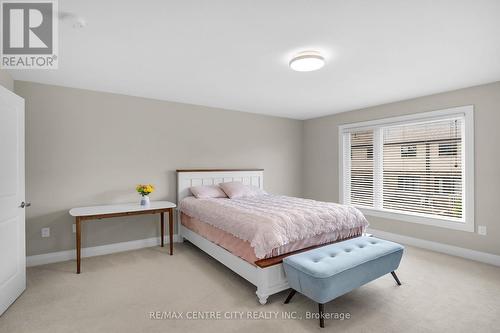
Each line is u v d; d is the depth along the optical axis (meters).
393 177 4.29
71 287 2.62
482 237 3.34
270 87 3.49
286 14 1.82
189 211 3.75
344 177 4.99
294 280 2.19
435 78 3.12
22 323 2.02
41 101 3.26
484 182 3.33
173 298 2.41
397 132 4.24
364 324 2.02
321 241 2.78
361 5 1.72
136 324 2.02
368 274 2.26
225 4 1.70
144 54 2.46
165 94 3.82
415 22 1.92
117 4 1.69
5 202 2.20
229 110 4.79
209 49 2.37
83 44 2.25
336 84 3.35
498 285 2.67
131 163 3.85
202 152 4.50
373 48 2.35
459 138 3.58
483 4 1.69
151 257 3.50
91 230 3.55
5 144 2.21
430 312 2.18
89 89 3.54
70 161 3.42
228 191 4.17
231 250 2.78
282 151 5.48
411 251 3.71
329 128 5.27
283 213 2.71
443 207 3.72
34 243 3.20
